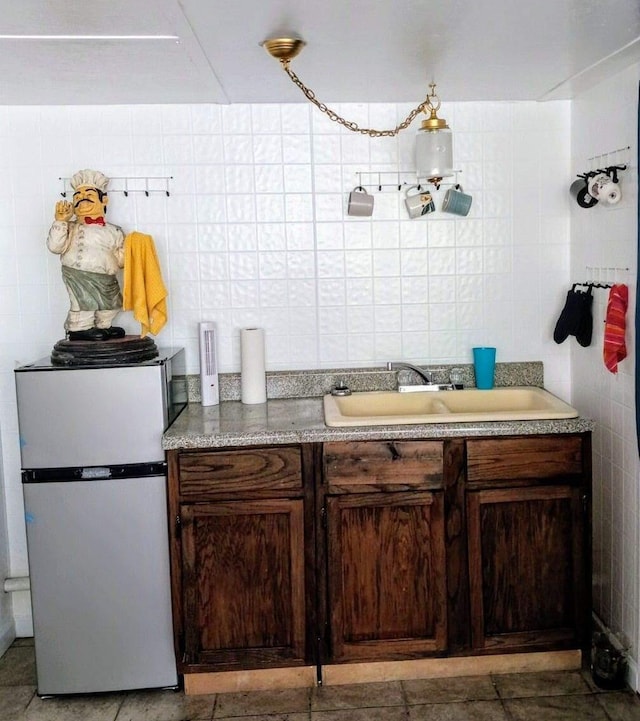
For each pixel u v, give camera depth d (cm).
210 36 197
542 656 247
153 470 234
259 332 274
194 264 282
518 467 233
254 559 234
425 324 290
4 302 276
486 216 286
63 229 246
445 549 235
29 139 271
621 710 227
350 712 229
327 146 279
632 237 234
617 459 252
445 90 262
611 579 259
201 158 277
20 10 175
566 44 211
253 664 236
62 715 234
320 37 201
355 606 236
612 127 246
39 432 232
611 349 239
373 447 230
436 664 246
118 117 274
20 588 277
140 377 231
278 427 237
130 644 240
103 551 236
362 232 284
